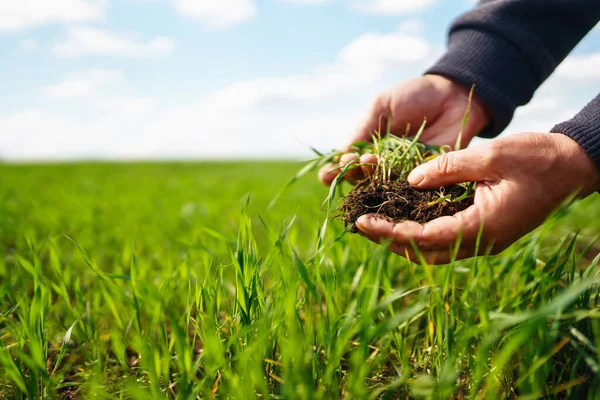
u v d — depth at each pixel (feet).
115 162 17.83
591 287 1.49
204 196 5.27
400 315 1.20
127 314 1.87
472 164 1.49
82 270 2.43
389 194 1.68
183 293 2.02
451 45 2.31
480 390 1.41
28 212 3.91
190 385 1.38
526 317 1.16
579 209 3.25
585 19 2.13
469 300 1.64
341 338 1.34
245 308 1.46
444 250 1.53
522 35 2.12
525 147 1.45
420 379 1.39
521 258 1.67
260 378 1.28
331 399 1.38
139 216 3.70
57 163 16.44
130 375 1.57
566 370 1.44
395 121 2.24
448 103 2.22
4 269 2.24
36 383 1.41
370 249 1.98
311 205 4.28
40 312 1.53
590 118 1.47
